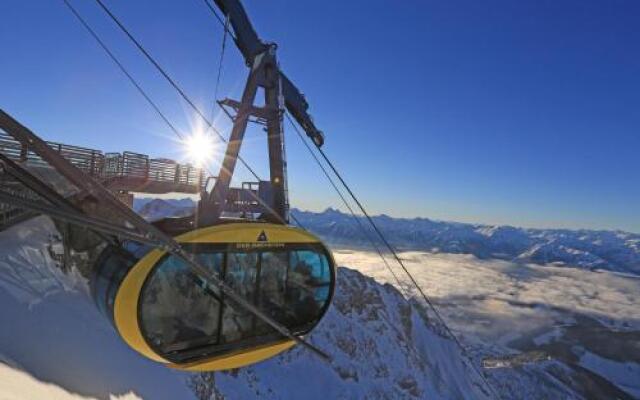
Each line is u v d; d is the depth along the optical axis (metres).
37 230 22.09
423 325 170.75
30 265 18.45
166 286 8.58
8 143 21.97
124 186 37.78
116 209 6.25
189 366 9.04
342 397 76.44
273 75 11.84
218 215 10.42
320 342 93.44
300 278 10.79
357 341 105.12
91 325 18.28
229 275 9.42
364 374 94.56
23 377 10.77
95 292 9.30
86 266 21.77
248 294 9.77
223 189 10.62
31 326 14.39
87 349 16.33
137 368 19.61
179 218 10.97
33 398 9.74
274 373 68.38
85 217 5.84
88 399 13.32
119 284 8.01
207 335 9.22
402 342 132.00
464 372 165.00
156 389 19.81
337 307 120.12
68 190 23.28
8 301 14.73
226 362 9.66
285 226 10.47
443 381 139.00
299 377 73.56
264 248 9.95
